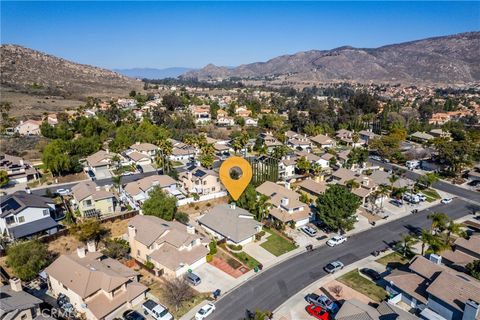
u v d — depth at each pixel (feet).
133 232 190.08
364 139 509.35
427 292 141.38
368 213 254.27
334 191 219.61
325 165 378.73
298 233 222.07
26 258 163.73
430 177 307.58
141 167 354.13
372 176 302.04
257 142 450.71
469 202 280.10
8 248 178.29
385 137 447.42
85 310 142.20
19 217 205.16
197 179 278.67
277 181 311.68
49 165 312.71
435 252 180.04
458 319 132.26
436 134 521.65
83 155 376.89
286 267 182.70
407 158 394.73
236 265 183.01
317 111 602.03
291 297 157.79
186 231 194.59
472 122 627.87
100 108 639.76
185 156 394.93
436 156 377.71
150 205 220.84
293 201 240.12
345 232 224.53
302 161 341.21
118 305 144.36
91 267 153.99
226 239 206.39
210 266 181.78
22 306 130.52
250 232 207.92
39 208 212.64
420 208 266.36
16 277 160.66
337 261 185.88
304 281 170.09
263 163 325.62
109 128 480.64
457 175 342.85
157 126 497.05
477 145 407.23
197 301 154.30
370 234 222.28
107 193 243.60
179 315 145.69
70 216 224.33
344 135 513.86
